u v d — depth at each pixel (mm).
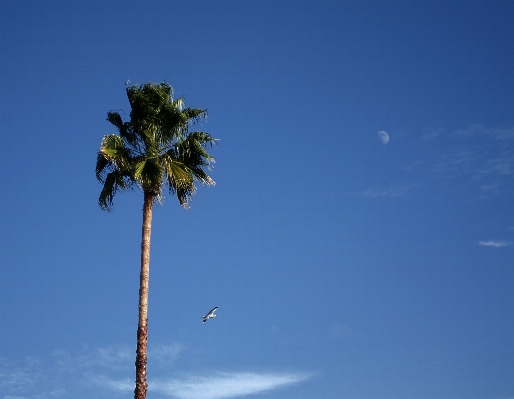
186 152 43094
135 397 38281
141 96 43281
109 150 41781
